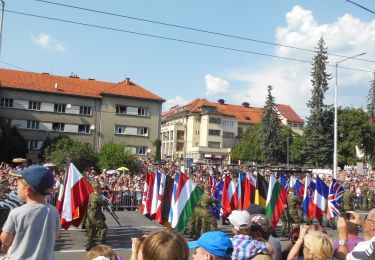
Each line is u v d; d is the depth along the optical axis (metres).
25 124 57.00
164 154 112.00
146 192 14.69
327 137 55.94
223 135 105.06
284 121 113.56
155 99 63.12
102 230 12.35
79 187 12.20
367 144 67.94
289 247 5.35
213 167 39.69
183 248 2.98
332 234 15.73
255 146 87.19
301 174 34.88
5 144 47.69
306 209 17.06
